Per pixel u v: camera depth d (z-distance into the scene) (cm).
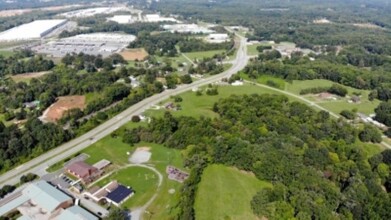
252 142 12375
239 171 11262
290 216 8656
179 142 13062
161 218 9162
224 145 11762
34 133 13212
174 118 14612
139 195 10206
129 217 9212
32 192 9850
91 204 9806
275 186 9788
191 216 8769
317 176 10075
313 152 11269
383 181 10819
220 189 10300
